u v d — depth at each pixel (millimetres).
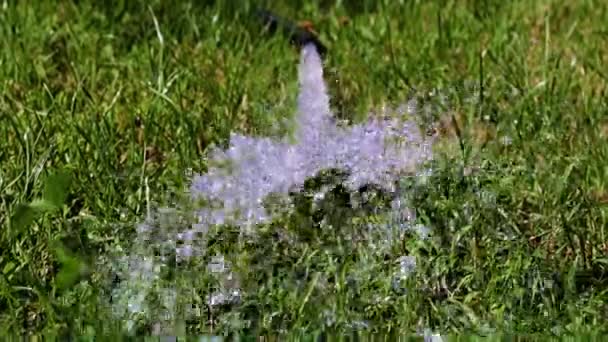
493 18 12992
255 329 7488
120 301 7535
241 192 8234
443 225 8141
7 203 8656
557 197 8898
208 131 10188
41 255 8211
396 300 7625
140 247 7863
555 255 8297
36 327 7605
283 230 7973
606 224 8688
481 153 9188
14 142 9719
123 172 9281
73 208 8898
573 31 12750
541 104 10562
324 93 9148
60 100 10648
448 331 7504
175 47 12117
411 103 9664
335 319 7438
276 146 8742
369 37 12469
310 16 13406
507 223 8344
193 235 7930
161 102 10586
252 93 11016
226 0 13016
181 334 7418
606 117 10578
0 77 11125
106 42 12195
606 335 7449
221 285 7664
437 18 12867
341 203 8117
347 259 7734
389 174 8336
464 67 11750
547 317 7578
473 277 7844
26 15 12531
